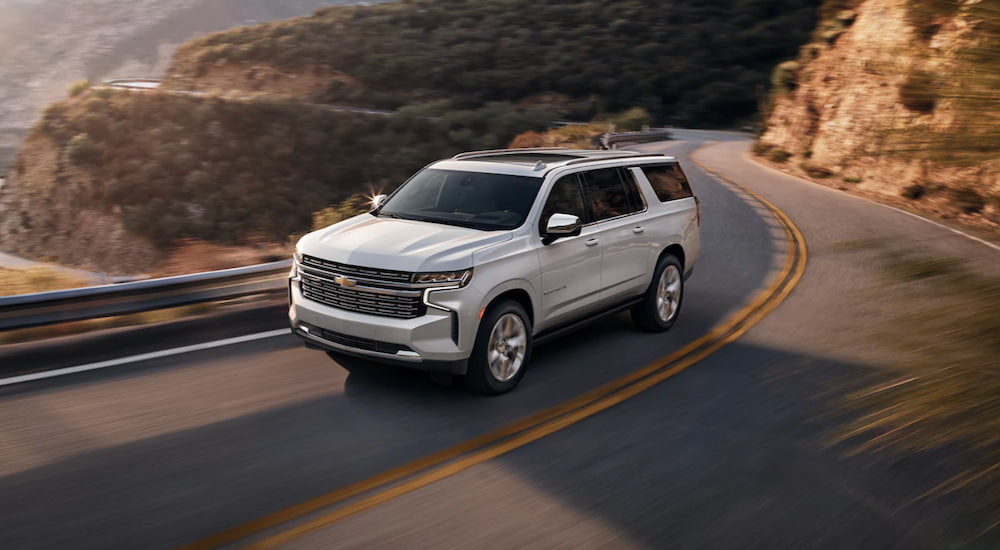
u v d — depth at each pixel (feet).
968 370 7.73
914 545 12.68
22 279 32.45
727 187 76.18
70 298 22.56
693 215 27.99
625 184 24.93
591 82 270.87
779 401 19.63
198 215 160.25
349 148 179.63
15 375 20.30
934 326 7.83
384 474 14.98
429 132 183.21
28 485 14.19
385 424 17.54
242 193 166.20
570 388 20.44
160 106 180.75
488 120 186.70
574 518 13.46
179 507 13.47
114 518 13.05
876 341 8.30
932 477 14.99
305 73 277.03
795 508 13.93
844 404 8.73
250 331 24.95
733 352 24.17
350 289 18.76
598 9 305.12
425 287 18.02
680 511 13.79
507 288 19.38
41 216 182.39
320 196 167.84
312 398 19.07
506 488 14.53
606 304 23.67
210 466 15.14
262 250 41.60
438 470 15.23
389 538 12.65
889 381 8.40
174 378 20.35
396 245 19.01
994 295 7.61
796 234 49.42
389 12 321.11
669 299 26.86
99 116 185.57
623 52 279.69
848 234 49.01
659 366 22.57
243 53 295.69
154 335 24.06
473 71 280.31
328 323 19.11
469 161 23.66
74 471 14.79
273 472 14.94
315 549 12.25
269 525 12.92
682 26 291.17
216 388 19.63
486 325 18.90
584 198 22.91
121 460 15.33
